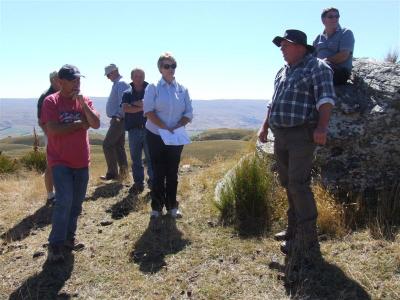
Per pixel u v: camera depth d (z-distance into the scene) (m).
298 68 3.13
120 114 6.11
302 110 3.07
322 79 2.99
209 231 3.97
